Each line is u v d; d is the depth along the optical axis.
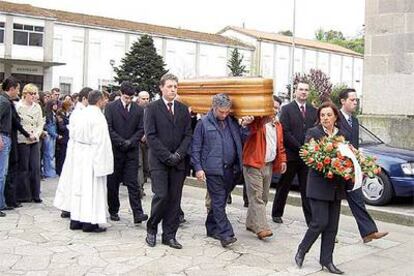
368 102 13.30
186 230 7.95
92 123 7.50
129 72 44.50
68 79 47.44
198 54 55.69
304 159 5.96
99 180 7.59
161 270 6.00
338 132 6.39
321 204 6.08
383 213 9.09
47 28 45.41
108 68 49.34
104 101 8.06
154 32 52.00
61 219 8.28
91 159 7.53
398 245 7.51
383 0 12.96
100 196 7.61
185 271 6.00
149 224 7.00
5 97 8.48
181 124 6.95
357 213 7.33
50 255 6.41
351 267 6.43
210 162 6.96
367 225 7.29
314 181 6.08
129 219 8.50
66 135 12.77
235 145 7.10
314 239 6.18
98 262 6.20
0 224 7.85
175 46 53.97
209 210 7.57
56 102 13.03
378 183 9.85
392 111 12.95
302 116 8.00
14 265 6.02
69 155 8.09
